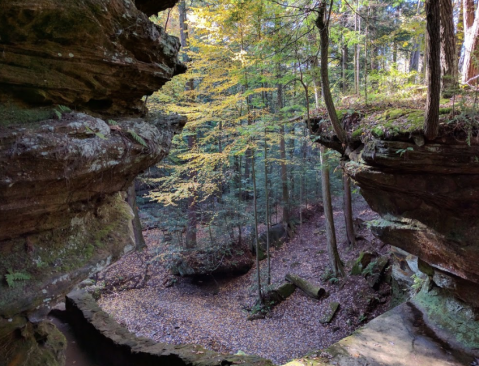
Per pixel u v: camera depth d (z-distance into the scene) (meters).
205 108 8.68
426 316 6.19
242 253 13.35
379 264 10.45
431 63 4.14
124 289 11.72
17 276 2.47
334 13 8.99
